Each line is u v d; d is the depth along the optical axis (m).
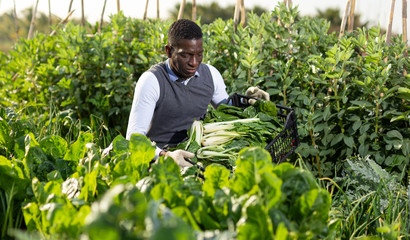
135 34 4.51
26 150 2.07
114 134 4.13
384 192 2.54
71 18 5.95
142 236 1.08
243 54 3.31
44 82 4.46
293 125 2.52
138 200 1.37
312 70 3.07
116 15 4.39
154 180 1.60
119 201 1.39
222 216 1.47
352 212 2.20
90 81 4.32
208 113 2.73
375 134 2.91
